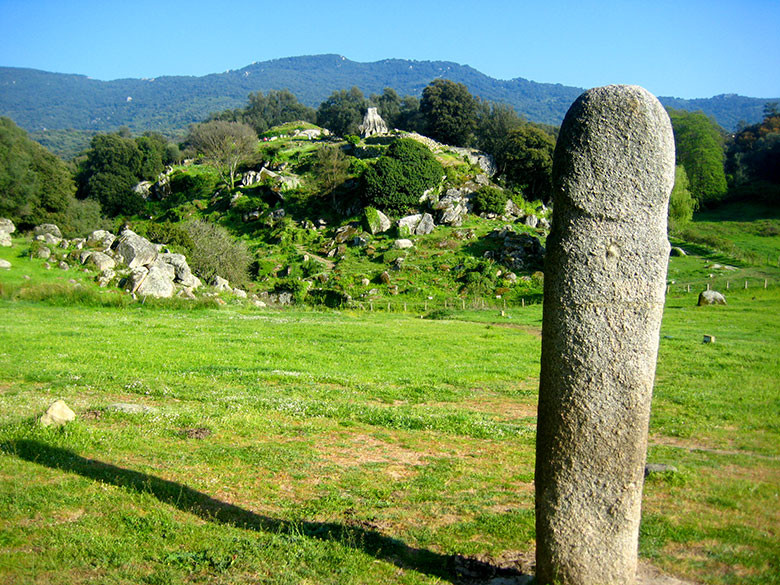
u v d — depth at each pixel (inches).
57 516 290.4
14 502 298.0
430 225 2736.2
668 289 1804.9
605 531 209.6
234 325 1157.1
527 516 312.8
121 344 823.1
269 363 748.0
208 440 423.8
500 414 553.3
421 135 4658.0
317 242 2822.3
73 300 1360.7
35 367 629.3
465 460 414.0
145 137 4658.0
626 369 206.5
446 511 322.3
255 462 385.1
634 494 211.0
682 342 944.3
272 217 3134.8
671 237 2647.6
